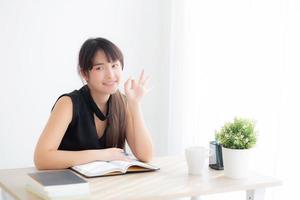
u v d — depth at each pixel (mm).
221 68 2982
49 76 3363
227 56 2916
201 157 1816
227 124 1821
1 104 3242
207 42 3125
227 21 2908
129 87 2205
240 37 2787
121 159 1972
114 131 2166
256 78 2654
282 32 2453
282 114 2461
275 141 2521
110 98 2176
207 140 3146
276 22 2498
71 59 3422
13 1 3211
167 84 3705
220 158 1918
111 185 1649
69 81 3430
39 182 1510
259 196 1767
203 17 3164
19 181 1705
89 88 2152
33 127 3350
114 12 3545
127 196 1522
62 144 2129
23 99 3301
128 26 3604
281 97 2463
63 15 3371
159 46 3707
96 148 2145
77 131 2102
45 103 3371
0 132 3256
